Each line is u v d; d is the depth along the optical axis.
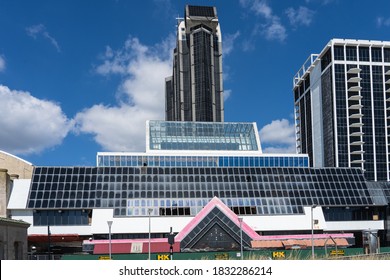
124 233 79.50
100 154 120.44
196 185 88.38
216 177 90.56
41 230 80.56
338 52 175.62
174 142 128.75
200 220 70.62
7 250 47.44
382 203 90.81
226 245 69.94
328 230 87.38
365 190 92.12
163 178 89.19
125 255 63.28
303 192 89.56
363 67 175.88
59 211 81.81
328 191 90.62
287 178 92.06
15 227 50.19
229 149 129.38
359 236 89.38
